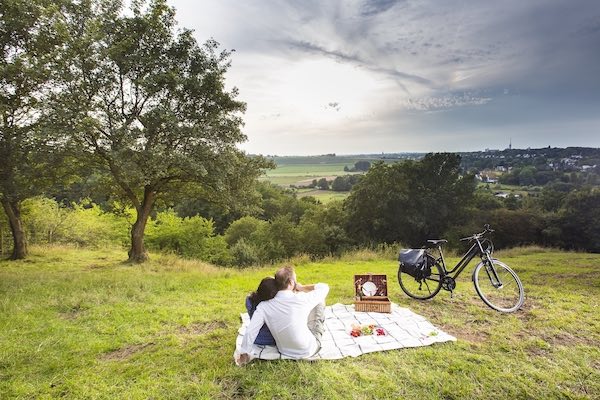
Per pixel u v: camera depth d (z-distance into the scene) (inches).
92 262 561.6
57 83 443.5
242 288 315.0
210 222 949.8
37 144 446.0
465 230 1218.0
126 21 488.1
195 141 505.4
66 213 824.9
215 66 542.0
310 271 431.5
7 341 190.7
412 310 231.3
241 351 152.2
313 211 1609.3
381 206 1264.8
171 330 206.1
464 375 146.4
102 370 158.7
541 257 513.0
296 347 158.7
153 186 569.0
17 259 553.9
